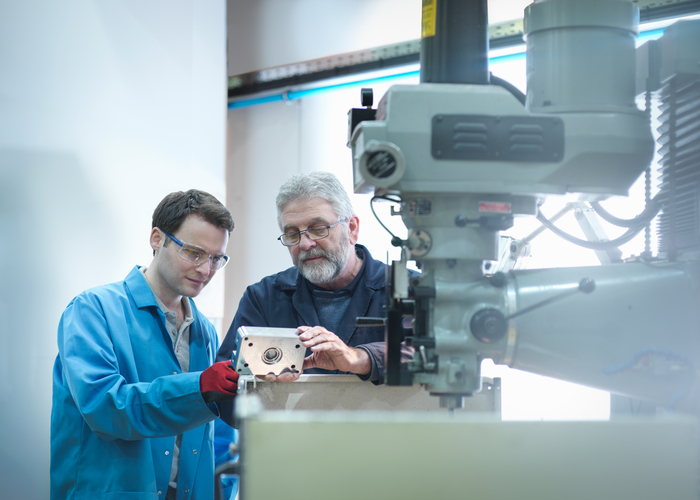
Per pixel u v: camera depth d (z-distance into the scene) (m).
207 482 1.46
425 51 0.97
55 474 1.36
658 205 1.07
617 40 0.92
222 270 2.72
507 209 0.91
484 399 1.22
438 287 0.90
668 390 0.91
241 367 1.09
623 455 0.68
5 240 1.89
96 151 2.18
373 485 0.66
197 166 2.60
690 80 1.00
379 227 2.74
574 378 0.93
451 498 0.67
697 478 0.68
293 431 0.66
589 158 0.88
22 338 1.93
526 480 0.67
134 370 1.35
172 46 2.50
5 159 1.90
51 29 2.05
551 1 0.92
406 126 0.86
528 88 0.97
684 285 0.93
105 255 2.20
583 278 0.93
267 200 3.07
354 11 2.84
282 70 3.02
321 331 1.16
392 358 0.92
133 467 1.31
